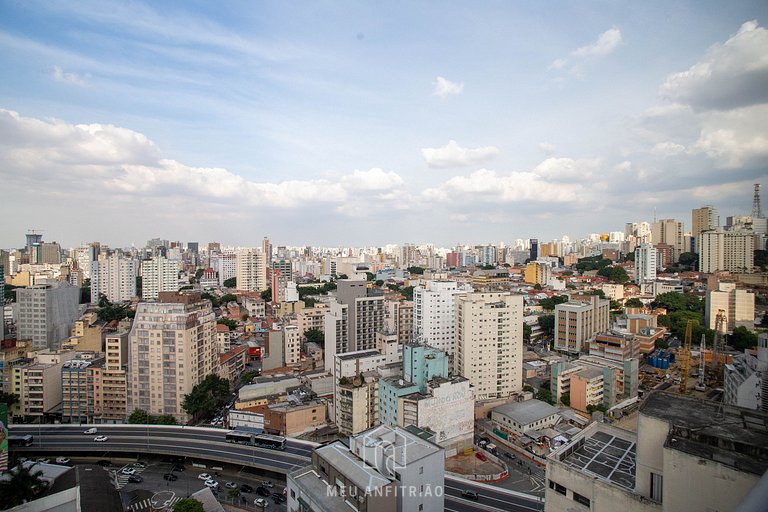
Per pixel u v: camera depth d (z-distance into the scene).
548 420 133.75
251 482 111.38
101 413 149.88
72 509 80.00
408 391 124.31
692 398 47.28
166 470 116.56
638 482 43.47
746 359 111.88
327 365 185.25
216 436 127.81
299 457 115.19
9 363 156.62
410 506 65.44
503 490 97.44
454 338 166.38
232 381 184.38
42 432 129.62
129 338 146.62
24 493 82.56
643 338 184.38
